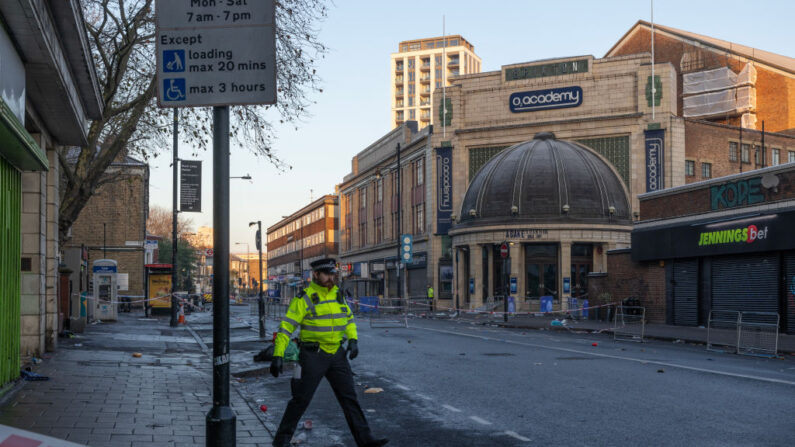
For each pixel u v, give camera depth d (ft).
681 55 200.34
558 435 23.09
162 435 22.33
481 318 122.72
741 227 75.15
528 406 28.60
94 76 38.83
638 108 148.46
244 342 63.93
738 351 56.39
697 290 84.07
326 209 287.28
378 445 20.72
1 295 28.25
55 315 46.83
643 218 95.81
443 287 165.99
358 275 231.50
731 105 189.98
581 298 135.85
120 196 162.09
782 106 184.96
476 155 163.73
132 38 58.49
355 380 37.22
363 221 232.73
